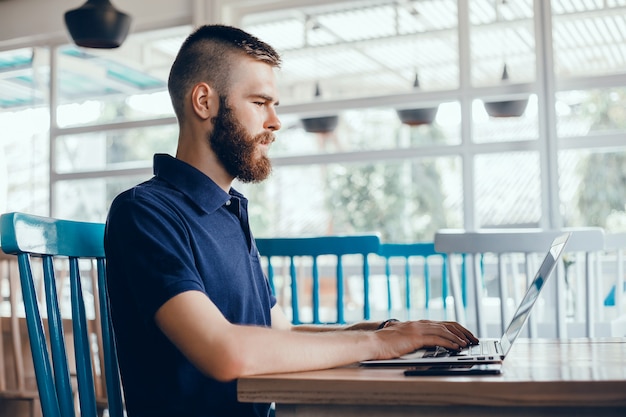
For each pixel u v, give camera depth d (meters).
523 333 2.51
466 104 3.93
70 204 5.55
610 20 4.03
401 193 7.54
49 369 1.23
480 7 4.09
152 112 5.37
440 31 4.70
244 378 0.92
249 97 1.38
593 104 5.58
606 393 0.80
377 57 5.36
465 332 1.26
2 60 5.43
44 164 5.39
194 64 1.38
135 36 4.84
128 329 1.19
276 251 2.57
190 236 1.25
